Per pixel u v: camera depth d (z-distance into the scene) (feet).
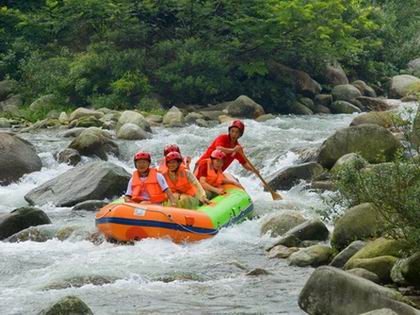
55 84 153.79
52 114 141.69
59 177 84.38
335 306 40.52
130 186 64.44
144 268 53.42
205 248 59.98
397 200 48.65
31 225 67.00
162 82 155.12
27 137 117.08
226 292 47.91
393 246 49.16
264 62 160.04
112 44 156.56
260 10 156.04
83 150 102.42
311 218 63.87
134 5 155.43
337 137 84.64
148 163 64.23
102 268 53.26
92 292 47.93
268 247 59.36
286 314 42.86
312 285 41.52
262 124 129.59
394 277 46.47
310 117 148.15
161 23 161.99
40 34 168.96
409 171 49.55
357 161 57.16
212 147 72.13
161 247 59.47
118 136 113.39
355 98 165.48
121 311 43.96
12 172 93.40
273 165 93.76
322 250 55.16
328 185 80.33
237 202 67.56
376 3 216.33
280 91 160.66
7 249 60.18
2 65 165.68
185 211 61.67
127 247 59.93
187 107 151.43
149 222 60.44
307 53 164.25
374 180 50.75
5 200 85.05
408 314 38.47
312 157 90.22
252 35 158.51
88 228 64.03
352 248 52.06
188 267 54.08
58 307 40.14
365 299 39.83
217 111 145.18
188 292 47.93
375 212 54.34
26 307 44.83
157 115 134.82
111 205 62.64
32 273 52.70
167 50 155.43
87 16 163.12
